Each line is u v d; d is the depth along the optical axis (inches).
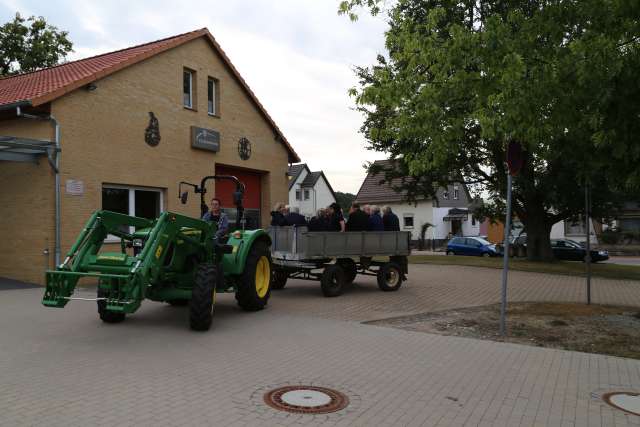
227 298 418.3
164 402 180.1
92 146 501.7
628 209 1772.9
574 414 179.0
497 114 339.9
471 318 345.4
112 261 268.8
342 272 441.1
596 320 342.6
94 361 228.5
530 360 245.0
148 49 580.7
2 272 488.7
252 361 234.2
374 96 426.0
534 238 931.3
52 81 521.3
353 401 186.5
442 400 189.9
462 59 355.3
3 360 228.2
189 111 626.8
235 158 702.5
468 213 1975.9
